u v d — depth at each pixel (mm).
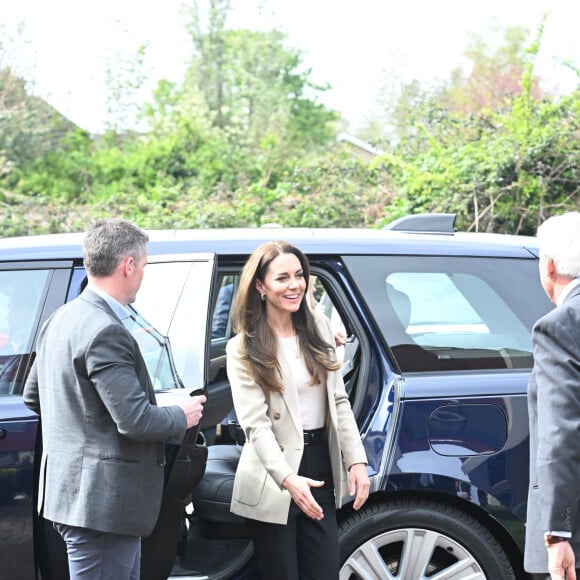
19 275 3705
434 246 3926
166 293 3539
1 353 3602
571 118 10703
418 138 12922
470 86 33219
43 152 23891
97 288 3109
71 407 3008
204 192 15789
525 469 3607
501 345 3768
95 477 2980
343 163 12531
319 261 3809
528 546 2898
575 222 2873
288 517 3260
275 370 3203
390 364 3689
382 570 3596
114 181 22516
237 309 3270
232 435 4281
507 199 10578
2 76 23078
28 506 3420
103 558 3025
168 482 3293
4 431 3443
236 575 3699
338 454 3262
